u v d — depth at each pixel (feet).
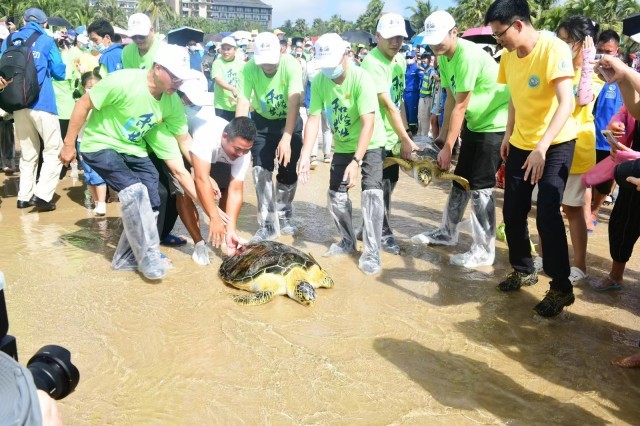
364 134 13.79
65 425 8.02
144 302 12.21
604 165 11.22
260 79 16.11
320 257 15.64
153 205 14.08
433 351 10.55
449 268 15.10
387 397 9.01
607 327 11.73
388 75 15.39
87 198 20.30
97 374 9.36
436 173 15.28
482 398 9.07
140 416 8.31
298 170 14.44
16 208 19.67
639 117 10.18
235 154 13.51
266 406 8.66
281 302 12.53
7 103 17.87
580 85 12.70
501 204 21.84
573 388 9.42
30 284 12.91
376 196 14.51
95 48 26.81
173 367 9.66
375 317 11.93
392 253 16.16
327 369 9.77
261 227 17.15
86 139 13.39
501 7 11.02
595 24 13.48
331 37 13.42
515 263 13.10
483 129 14.64
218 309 12.00
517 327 11.64
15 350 3.75
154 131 13.48
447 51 14.01
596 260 15.85
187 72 12.47
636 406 8.95
